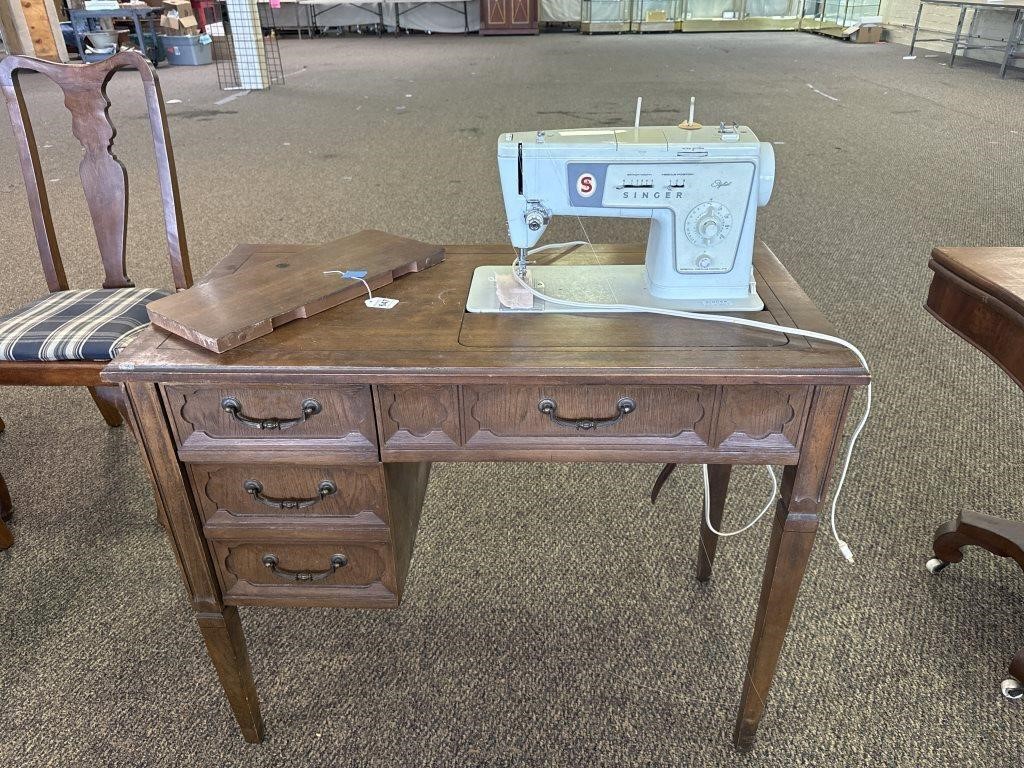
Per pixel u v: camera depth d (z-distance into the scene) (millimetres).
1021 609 1683
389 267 1370
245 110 6707
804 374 1029
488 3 11609
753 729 1374
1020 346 1126
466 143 5531
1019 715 1449
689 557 1866
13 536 1932
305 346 1116
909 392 2463
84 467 2197
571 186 1184
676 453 1126
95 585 1787
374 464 1153
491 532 1954
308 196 4410
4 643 1634
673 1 12141
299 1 11242
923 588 1746
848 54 9422
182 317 1150
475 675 1559
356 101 7047
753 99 6793
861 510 1980
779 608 1247
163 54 9250
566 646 1623
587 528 1966
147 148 5461
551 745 1416
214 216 4090
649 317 1213
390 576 1288
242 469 1166
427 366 1049
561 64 8953
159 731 1445
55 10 8234
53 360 1662
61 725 1455
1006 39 7848
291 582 1294
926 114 6156
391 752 1404
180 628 1674
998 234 3736
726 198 1170
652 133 1189
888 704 1479
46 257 1960
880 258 3484
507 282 1321
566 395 1087
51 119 6297
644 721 1459
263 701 1505
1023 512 1946
